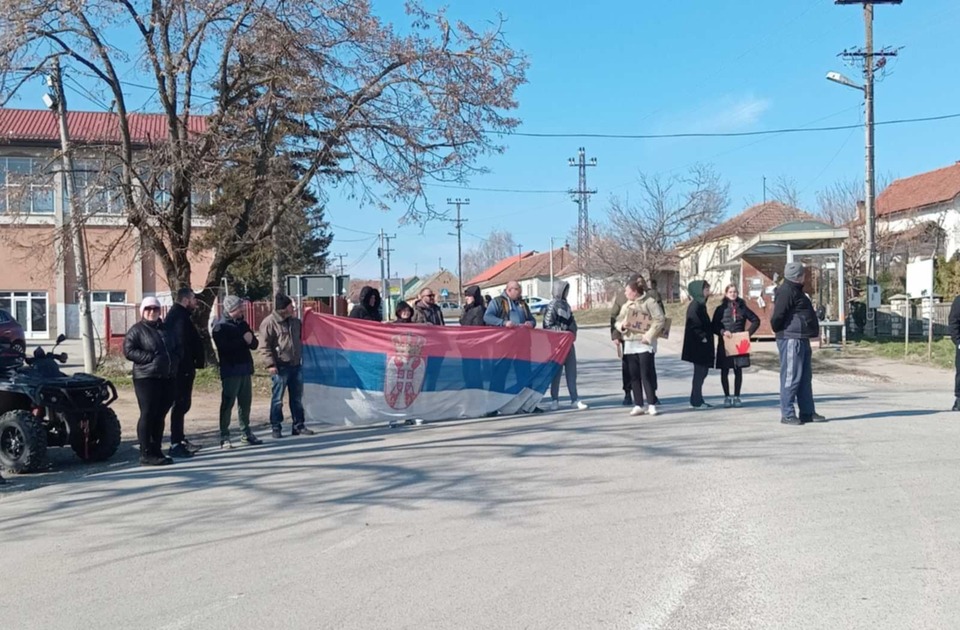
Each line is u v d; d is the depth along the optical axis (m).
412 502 7.56
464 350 13.30
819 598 5.00
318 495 7.99
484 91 17.78
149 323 10.19
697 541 6.14
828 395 14.63
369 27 17.20
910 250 41.00
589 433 10.82
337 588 5.39
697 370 13.04
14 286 39.66
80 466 10.60
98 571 5.97
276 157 18.25
